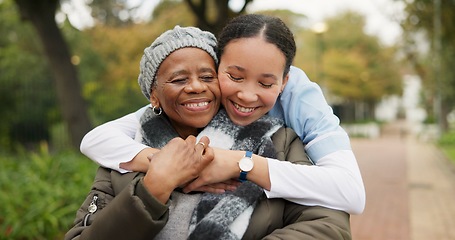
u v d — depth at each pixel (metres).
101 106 16.02
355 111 50.97
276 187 1.55
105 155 1.75
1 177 7.40
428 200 10.11
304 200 1.58
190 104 1.64
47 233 5.57
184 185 1.58
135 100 16.59
